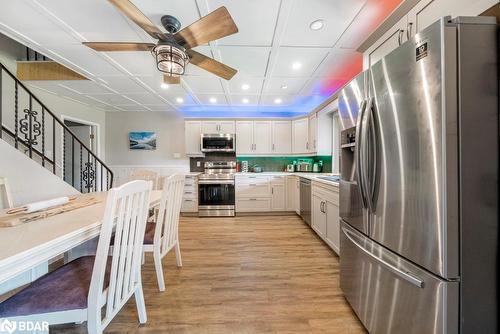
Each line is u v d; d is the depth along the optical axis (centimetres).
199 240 311
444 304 90
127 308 168
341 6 171
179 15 181
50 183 235
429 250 94
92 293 104
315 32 204
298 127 474
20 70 314
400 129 108
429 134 93
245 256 258
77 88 353
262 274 217
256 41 218
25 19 186
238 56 247
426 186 95
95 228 119
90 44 168
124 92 373
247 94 386
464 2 110
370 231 133
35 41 220
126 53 241
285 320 156
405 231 106
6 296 141
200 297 181
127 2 128
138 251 138
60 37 213
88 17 184
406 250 106
